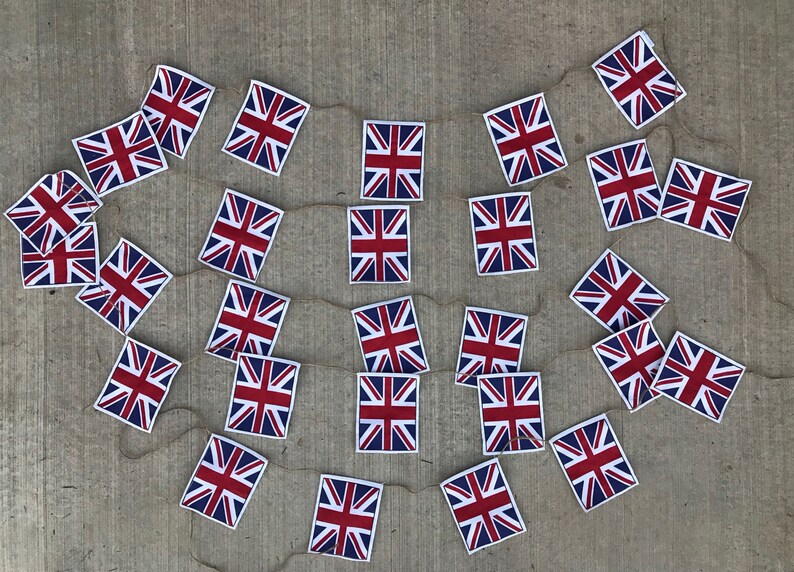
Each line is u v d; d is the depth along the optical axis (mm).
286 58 1649
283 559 1658
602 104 1658
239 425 1641
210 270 1657
